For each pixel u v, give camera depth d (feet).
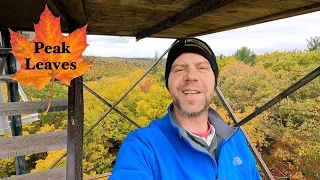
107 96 24.89
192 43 2.12
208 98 2.11
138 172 1.68
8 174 18.88
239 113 20.48
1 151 2.74
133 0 3.27
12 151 2.77
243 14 3.85
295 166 18.08
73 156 2.98
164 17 4.29
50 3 2.61
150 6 3.56
